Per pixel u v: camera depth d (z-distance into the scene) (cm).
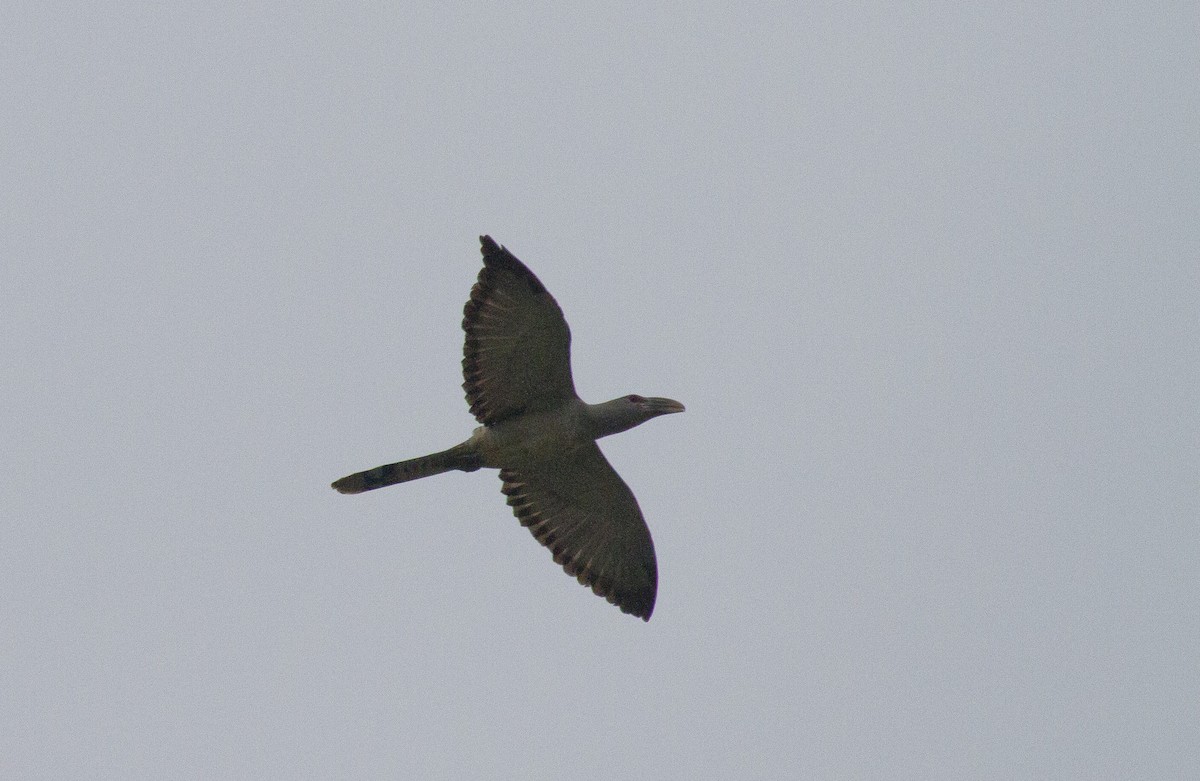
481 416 1672
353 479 1694
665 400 1736
